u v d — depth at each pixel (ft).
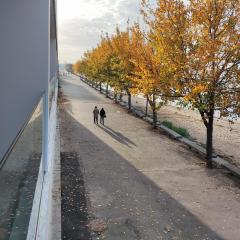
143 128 90.12
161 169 53.67
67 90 216.13
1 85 29.99
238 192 44.47
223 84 52.47
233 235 32.60
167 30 54.34
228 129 99.14
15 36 29.86
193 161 59.16
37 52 30.07
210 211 37.93
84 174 49.26
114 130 85.92
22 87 30.12
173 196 42.04
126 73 107.96
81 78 406.62
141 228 33.22
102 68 157.79
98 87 239.71
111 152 63.21
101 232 32.01
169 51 54.03
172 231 32.91
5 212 9.11
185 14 53.47
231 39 50.60
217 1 50.90
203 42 51.52
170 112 131.34
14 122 30.04
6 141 29.86
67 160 56.29
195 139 82.79
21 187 12.57
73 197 40.24
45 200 21.77
